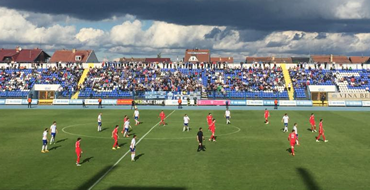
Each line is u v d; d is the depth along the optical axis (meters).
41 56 134.75
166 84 92.12
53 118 58.03
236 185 23.22
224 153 32.50
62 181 23.98
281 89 89.88
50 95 92.56
